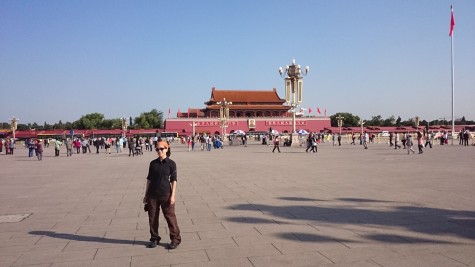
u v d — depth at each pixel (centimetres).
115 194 1397
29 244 765
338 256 650
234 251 692
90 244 759
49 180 1852
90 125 14412
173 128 11312
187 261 646
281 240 754
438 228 816
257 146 6019
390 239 743
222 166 2447
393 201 1136
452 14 5850
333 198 1212
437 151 3684
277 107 11831
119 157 3759
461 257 631
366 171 1983
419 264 602
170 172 745
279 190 1405
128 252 703
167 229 872
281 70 5109
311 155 3441
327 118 11956
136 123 14512
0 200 1294
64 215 1041
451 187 1384
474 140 5284
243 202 1180
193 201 1209
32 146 4069
